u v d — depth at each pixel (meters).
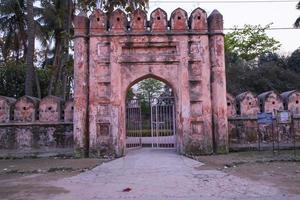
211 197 6.47
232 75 31.17
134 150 16.97
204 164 11.30
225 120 14.53
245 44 37.62
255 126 15.60
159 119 18.56
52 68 27.95
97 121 14.53
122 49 14.83
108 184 8.09
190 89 14.66
